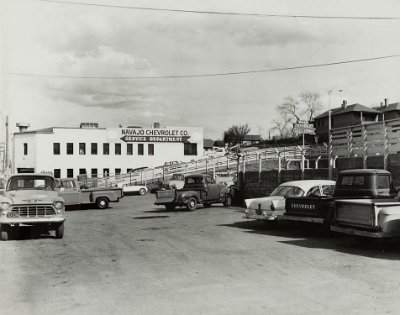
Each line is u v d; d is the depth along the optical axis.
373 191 11.88
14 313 5.75
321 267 8.45
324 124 86.06
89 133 54.31
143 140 56.34
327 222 12.00
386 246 10.99
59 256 9.87
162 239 12.47
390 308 5.83
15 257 9.76
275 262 8.96
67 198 24.31
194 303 6.11
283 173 22.14
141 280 7.50
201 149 58.94
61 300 6.32
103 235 13.50
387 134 16.39
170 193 22.47
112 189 25.64
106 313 5.70
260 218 14.12
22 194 12.88
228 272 8.06
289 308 5.86
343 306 5.93
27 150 53.19
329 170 18.97
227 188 24.69
